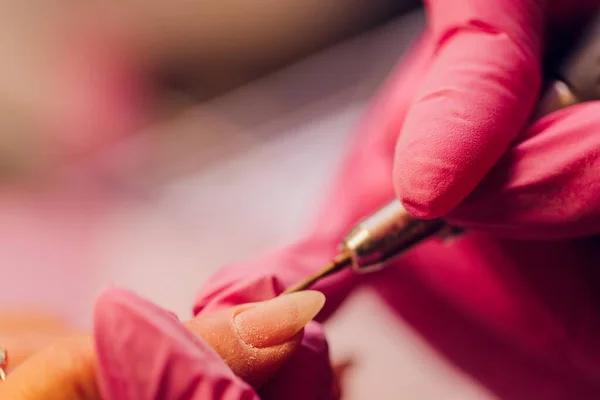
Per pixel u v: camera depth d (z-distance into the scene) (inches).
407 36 18.2
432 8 8.5
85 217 16.1
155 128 18.4
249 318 7.1
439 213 7.0
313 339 7.8
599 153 7.0
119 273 14.2
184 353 6.5
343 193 11.2
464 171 7.0
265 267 9.2
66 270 14.7
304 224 12.5
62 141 18.1
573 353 10.2
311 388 7.6
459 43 7.9
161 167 17.3
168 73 18.7
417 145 7.1
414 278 11.0
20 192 17.1
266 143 17.0
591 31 7.6
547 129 7.4
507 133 7.2
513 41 7.7
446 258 10.4
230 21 18.1
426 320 11.3
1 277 14.2
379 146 11.2
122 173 17.3
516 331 10.4
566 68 7.6
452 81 7.5
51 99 18.1
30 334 10.3
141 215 15.9
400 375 11.6
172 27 18.0
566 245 9.7
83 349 6.9
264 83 18.7
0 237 15.6
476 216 7.4
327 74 18.2
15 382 6.7
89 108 18.0
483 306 10.5
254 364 7.0
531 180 7.2
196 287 13.5
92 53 18.0
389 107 11.1
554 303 10.0
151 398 6.4
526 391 11.0
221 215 15.4
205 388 6.4
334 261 7.5
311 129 16.9
